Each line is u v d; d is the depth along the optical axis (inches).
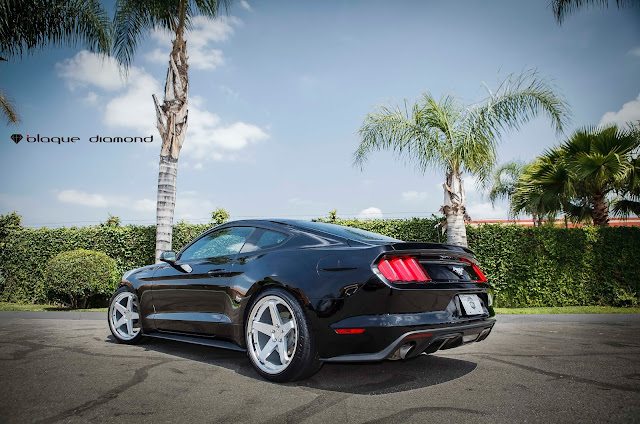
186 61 375.9
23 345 172.6
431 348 114.0
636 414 92.5
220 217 411.5
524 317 271.9
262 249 136.8
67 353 156.7
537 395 106.1
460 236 335.0
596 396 105.2
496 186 843.4
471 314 119.0
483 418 90.4
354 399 103.8
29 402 100.9
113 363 141.0
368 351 106.8
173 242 405.7
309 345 112.9
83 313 282.8
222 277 140.2
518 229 381.1
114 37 395.9
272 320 122.7
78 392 108.7
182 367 136.3
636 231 380.5
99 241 408.2
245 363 142.2
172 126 362.3
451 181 338.6
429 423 87.8
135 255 406.0
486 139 335.3
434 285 112.0
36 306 382.9
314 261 119.4
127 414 93.4
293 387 114.1
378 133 354.3
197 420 90.0
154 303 165.9
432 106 340.5
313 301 112.7
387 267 108.3
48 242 414.3
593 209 445.4
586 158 394.6
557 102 329.4
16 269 417.4
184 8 372.2
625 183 423.5
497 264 379.9
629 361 144.9
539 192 439.5
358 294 108.0
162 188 357.7
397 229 385.4
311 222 144.3
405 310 106.5
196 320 145.6
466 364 140.0
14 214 428.1
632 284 376.2
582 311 321.1
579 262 381.1
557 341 185.8
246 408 97.4
